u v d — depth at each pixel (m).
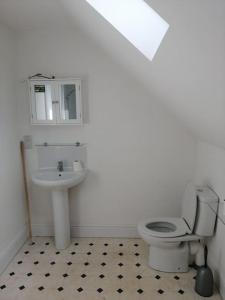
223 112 1.18
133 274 2.20
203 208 2.06
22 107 2.64
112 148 2.71
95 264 2.35
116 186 2.79
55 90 2.49
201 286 1.92
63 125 2.64
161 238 2.09
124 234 2.87
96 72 2.55
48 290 2.01
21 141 2.71
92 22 1.65
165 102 2.21
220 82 0.92
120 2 1.30
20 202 2.70
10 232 2.45
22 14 2.11
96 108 2.63
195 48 0.84
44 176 2.63
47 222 2.89
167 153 2.69
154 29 1.25
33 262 2.40
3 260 2.28
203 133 2.04
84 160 2.74
